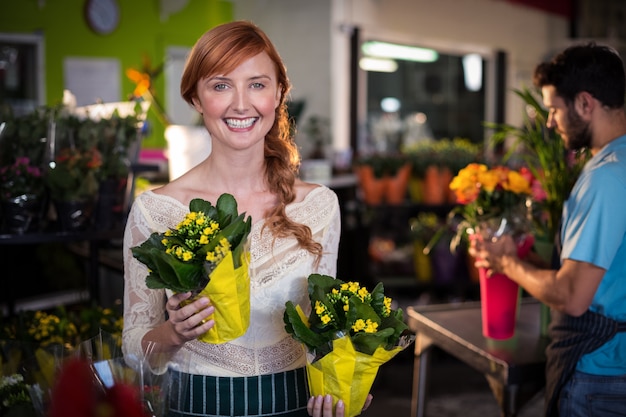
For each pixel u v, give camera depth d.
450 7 8.50
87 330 2.54
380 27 7.69
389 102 8.14
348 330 1.44
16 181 2.45
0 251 3.47
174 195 1.76
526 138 2.58
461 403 4.12
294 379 1.70
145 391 1.33
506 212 2.35
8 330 2.48
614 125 2.09
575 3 10.16
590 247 1.97
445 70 8.77
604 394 2.04
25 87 6.74
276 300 1.69
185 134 3.10
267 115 1.67
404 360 4.76
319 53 7.37
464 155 5.58
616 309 2.04
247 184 1.78
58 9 6.84
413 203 5.39
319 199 1.84
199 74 1.63
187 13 7.85
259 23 7.80
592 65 2.07
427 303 5.47
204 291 1.40
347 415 1.47
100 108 3.10
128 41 7.38
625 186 1.96
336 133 7.35
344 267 5.23
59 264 3.77
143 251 1.41
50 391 1.35
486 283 2.45
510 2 9.21
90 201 2.57
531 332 2.57
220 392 1.66
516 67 9.44
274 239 1.71
